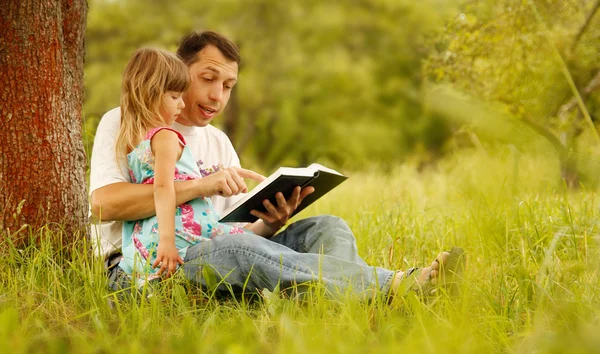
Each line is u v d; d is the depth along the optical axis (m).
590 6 11.62
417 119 33.72
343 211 8.12
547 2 10.95
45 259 4.20
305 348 3.10
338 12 32.41
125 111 4.48
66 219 4.54
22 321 3.50
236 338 3.40
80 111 4.78
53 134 4.51
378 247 5.52
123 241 4.43
